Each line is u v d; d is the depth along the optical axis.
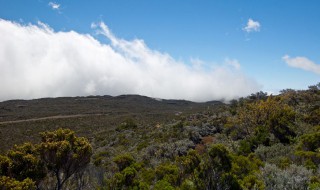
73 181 14.38
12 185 9.82
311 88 49.25
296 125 29.20
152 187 15.21
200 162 15.37
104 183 15.20
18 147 12.91
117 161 19.03
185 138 36.25
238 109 47.69
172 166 17.02
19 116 113.31
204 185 13.27
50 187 13.20
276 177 12.52
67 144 12.72
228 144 26.88
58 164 12.73
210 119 47.97
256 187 12.30
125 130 71.56
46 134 13.52
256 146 25.08
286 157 18.00
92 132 83.06
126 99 195.12
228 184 13.06
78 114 125.69
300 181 11.69
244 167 15.05
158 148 31.12
